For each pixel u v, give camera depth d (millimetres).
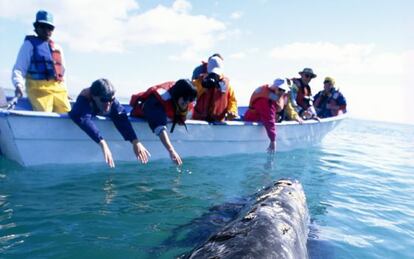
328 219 3980
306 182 5633
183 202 3988
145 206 3762
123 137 4828
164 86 5035
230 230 2133
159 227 3225
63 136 4680
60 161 4766
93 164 5059
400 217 4289
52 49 5285
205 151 6289
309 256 2900
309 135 8852
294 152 8352
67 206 3543
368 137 16766
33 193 3818
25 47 5027
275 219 2369
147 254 2678
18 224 3031
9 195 3686
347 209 4418
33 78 5133
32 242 2740
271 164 6656
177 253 2703
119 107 4738
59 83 5402
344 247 3238
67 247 2707
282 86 6980
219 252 1807
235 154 6848
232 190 4668
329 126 9648
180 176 5121
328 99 10578
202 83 6176
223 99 6293
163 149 5715
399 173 7328
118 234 3016
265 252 1836
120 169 5113
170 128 5586
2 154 4906
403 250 3326
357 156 9195
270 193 3154
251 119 7418
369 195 5215
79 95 4566
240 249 1806
